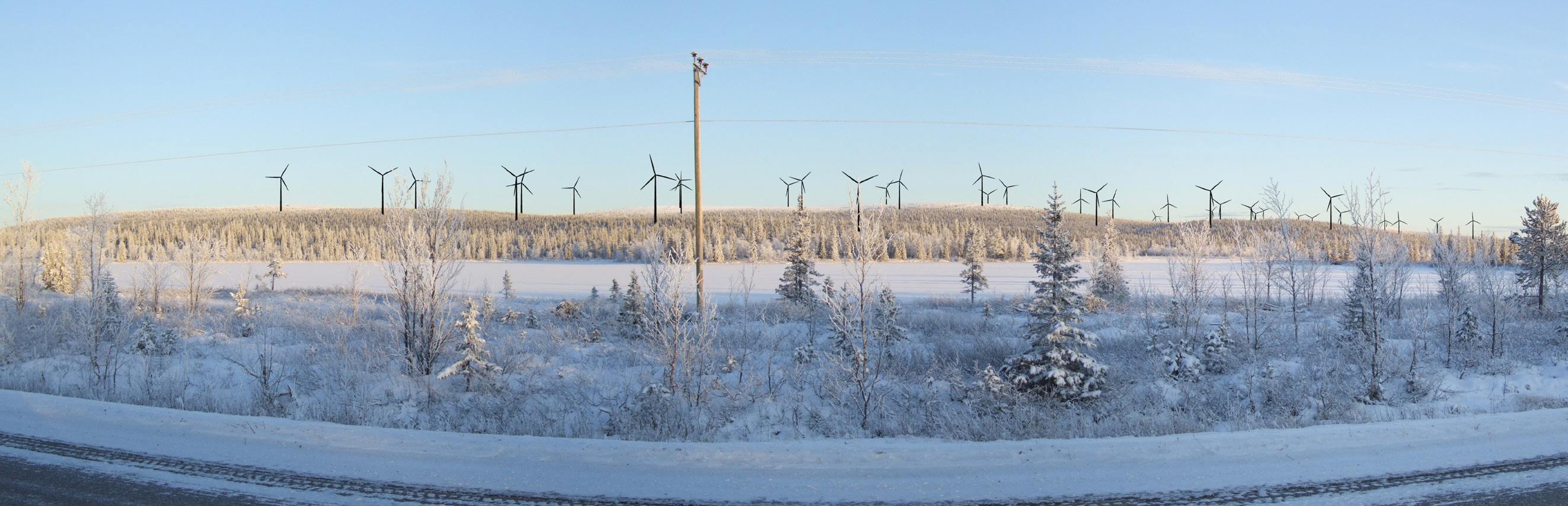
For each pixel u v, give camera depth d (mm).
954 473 7133
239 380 16625
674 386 14789
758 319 31188
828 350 21500
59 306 29000
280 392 15016
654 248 15695
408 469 7258
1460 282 26109
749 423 13492
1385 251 19062
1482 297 26078
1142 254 133000
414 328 17766
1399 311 28203
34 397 9969
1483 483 6789
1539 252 32781
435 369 17953
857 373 14016
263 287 55906
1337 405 13367
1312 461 7410
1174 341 21344
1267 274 27531
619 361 19672
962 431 11055
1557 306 31188
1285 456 7543
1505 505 6285
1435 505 6305
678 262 15453
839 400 14703
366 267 46875
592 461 7441
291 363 18297
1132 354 22156
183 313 31656
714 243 117062
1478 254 26734
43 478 7008
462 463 7406
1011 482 6875
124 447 7980
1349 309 21109
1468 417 8969
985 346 21453
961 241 130250
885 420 13492
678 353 15398
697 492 6645
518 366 18125
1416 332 17844
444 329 18047
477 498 6516
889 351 18906
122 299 27016
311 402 14211
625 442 8023
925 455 7590
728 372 17797
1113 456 7562
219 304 39375
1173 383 17109
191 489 6730
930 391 15836
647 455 7582
